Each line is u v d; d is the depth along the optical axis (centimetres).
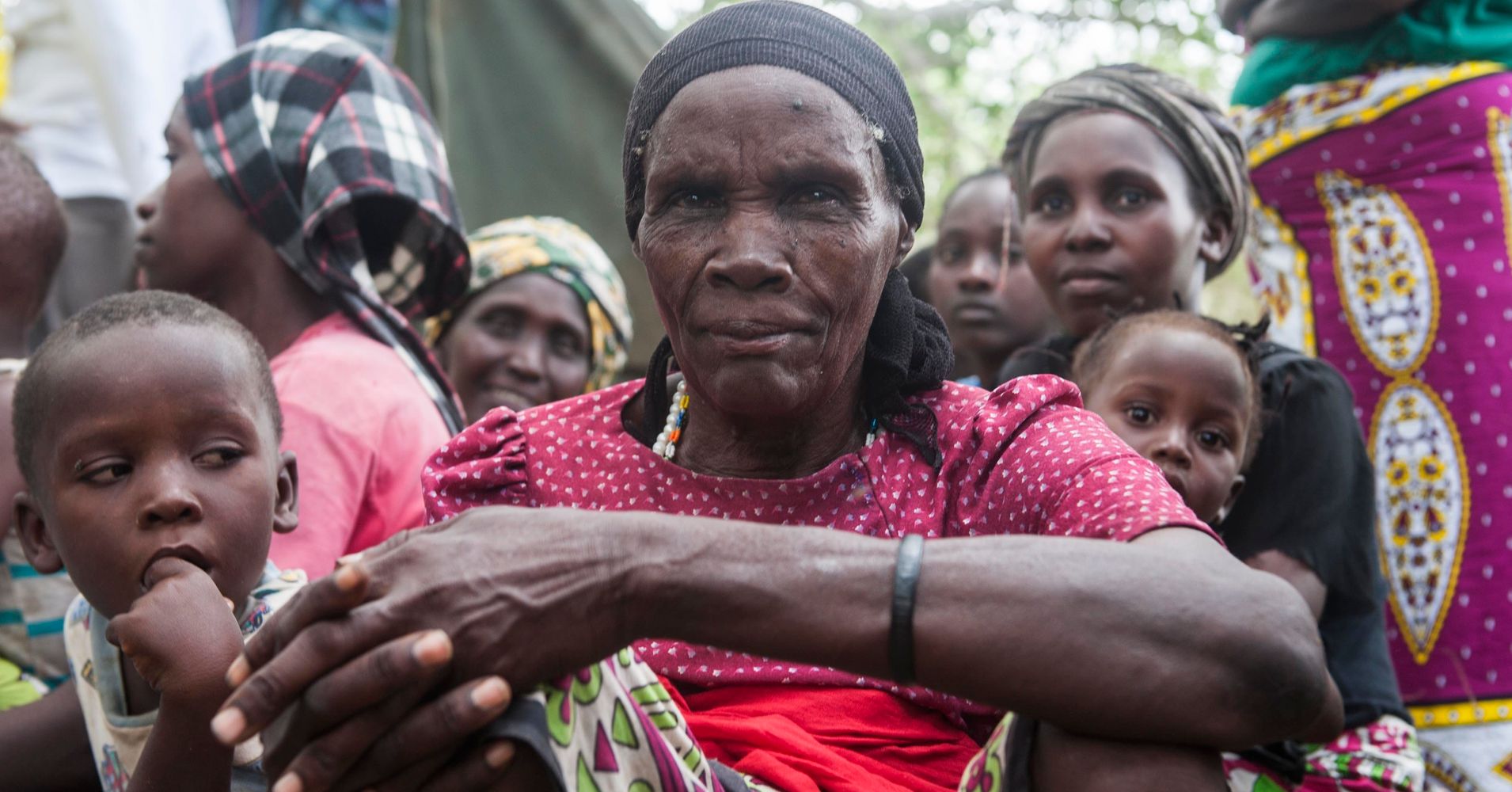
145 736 233
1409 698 326
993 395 217
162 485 222
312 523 280
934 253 485
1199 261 345
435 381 345
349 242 330
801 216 204
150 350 227
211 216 332
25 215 329
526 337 446
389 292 366
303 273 325
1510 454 325
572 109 590
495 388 443
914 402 224
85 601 255
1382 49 343
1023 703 161
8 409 289
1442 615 325
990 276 462
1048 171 340
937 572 165
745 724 198
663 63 213
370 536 298
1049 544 168
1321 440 295
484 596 162
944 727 206
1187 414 282
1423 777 285
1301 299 352
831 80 206
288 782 159
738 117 202
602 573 166
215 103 337
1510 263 332
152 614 199
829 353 207
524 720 159
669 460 222
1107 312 323
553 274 450
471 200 577
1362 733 285
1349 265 345
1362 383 341
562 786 160
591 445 227
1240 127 371
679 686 213
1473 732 319
